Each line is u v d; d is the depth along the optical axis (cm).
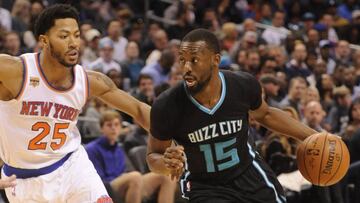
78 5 1496
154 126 512
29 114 513
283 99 1176
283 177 877
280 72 1312
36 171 526
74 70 527
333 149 541
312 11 1928
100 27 1464
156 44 1427
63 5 511
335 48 1625
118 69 1252
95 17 1527
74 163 532
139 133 948
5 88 509
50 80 515
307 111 1007
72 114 528
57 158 529
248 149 519
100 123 869
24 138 518
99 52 1267
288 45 1547
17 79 507
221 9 1738
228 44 1484
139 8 1706
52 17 504
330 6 1925
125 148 939
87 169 536
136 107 550
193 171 515
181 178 523
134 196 825
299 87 1151
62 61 507
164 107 505
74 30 509
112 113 870
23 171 527
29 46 1271
